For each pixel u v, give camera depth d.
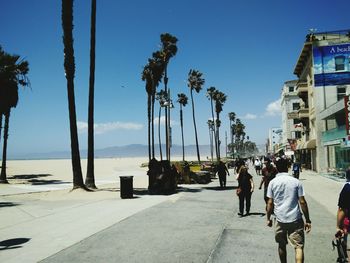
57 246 7.85
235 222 10.57
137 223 10.45
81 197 18.19
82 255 7.09
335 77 21.56
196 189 22.30
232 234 8.91
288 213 5.47
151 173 19.70
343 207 5.25
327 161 39.19
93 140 22.50
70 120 20.95
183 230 9.42
